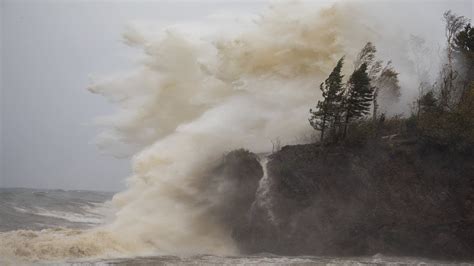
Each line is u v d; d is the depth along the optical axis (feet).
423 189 139.74
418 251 131.85
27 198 218.18
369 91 147.54
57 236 131.85
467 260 127.95
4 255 114.32
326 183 142.51
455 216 135.13
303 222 139.03
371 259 126.52
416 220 135.33
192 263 117.50
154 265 114.11
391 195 139.54
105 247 130.31
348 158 144.25
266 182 145.59
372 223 136.56
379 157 144.46
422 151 144.15
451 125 144.56
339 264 117.60
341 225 137.39
